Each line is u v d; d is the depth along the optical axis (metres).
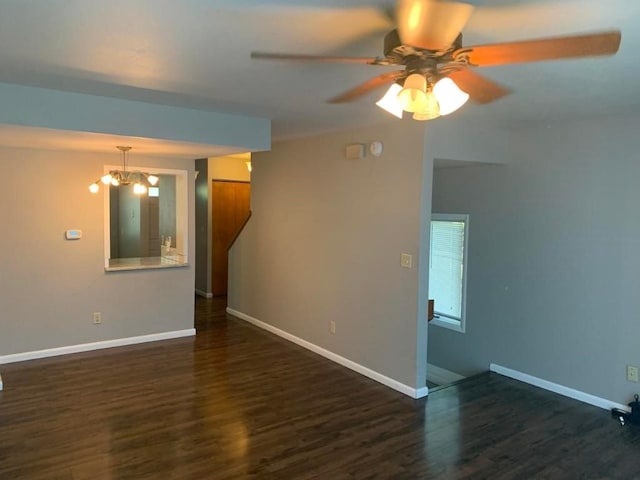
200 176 7.84
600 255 3.73
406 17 1.43
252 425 3.36
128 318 5.13
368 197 4.27
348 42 1.98
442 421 3.47
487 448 3.10
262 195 5.90
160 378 4.21
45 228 4.57
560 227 3.98
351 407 3.69
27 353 4.57
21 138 3.56
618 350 3.65
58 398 3.73
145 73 2.53
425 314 3.89
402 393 3.98
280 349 5.11
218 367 4.53
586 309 3.83
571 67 2.25
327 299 4.84
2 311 4.42
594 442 3.19
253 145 3.88
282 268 5.55
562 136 3.93
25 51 2.17
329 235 4.79
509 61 1.69
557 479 2.76
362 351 4.41
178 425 3.33
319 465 2.86
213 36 1.93
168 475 2.72
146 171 5.08
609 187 3.65
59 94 3.03
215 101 3.23
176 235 5.52
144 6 1.63
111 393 3.86
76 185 4.69
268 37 1.92
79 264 4.78
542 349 4.15
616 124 3.59
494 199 4.47
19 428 3.23
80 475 2.70
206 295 7.81
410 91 1.58
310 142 5.02
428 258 3.87
